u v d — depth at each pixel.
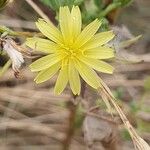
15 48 0.09
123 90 0.18
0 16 0.17
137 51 0.20
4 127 0.17
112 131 0.13
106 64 0.09
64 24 0.09
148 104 0.17
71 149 0.17
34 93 0.17
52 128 0.17
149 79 0.16
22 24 0.17
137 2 0.20
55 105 0.17
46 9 0.15
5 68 0.10
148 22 0.20
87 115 0.13
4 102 0.17
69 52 0.09
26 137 0.17
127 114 0.15
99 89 0.10
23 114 0.17
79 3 0.09
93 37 0.09
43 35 0.09
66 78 0.09
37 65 0.08
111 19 0.12
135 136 0.10
